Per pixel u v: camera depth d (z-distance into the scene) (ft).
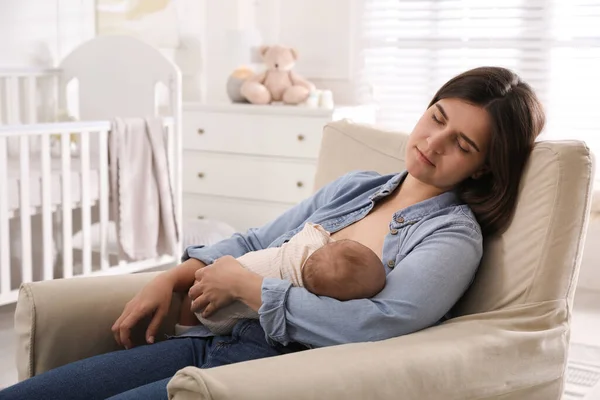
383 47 14.12
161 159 10.41
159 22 13.53
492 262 4.82
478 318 4.61
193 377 3.49
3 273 9.10
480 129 4.68
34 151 11.27
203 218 13.91
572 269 4.64
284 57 13.41
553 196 4.62
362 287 4.41
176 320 5.30
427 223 4.76
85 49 11.32
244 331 4.72
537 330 4.54
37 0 11.41
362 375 3.76
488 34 13.21
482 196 4.91
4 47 11.00
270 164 13.10
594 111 12.49
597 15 12.26
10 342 9.12
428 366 3.98
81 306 4.95
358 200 5.28
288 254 4.78
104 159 9.93
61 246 10.06
